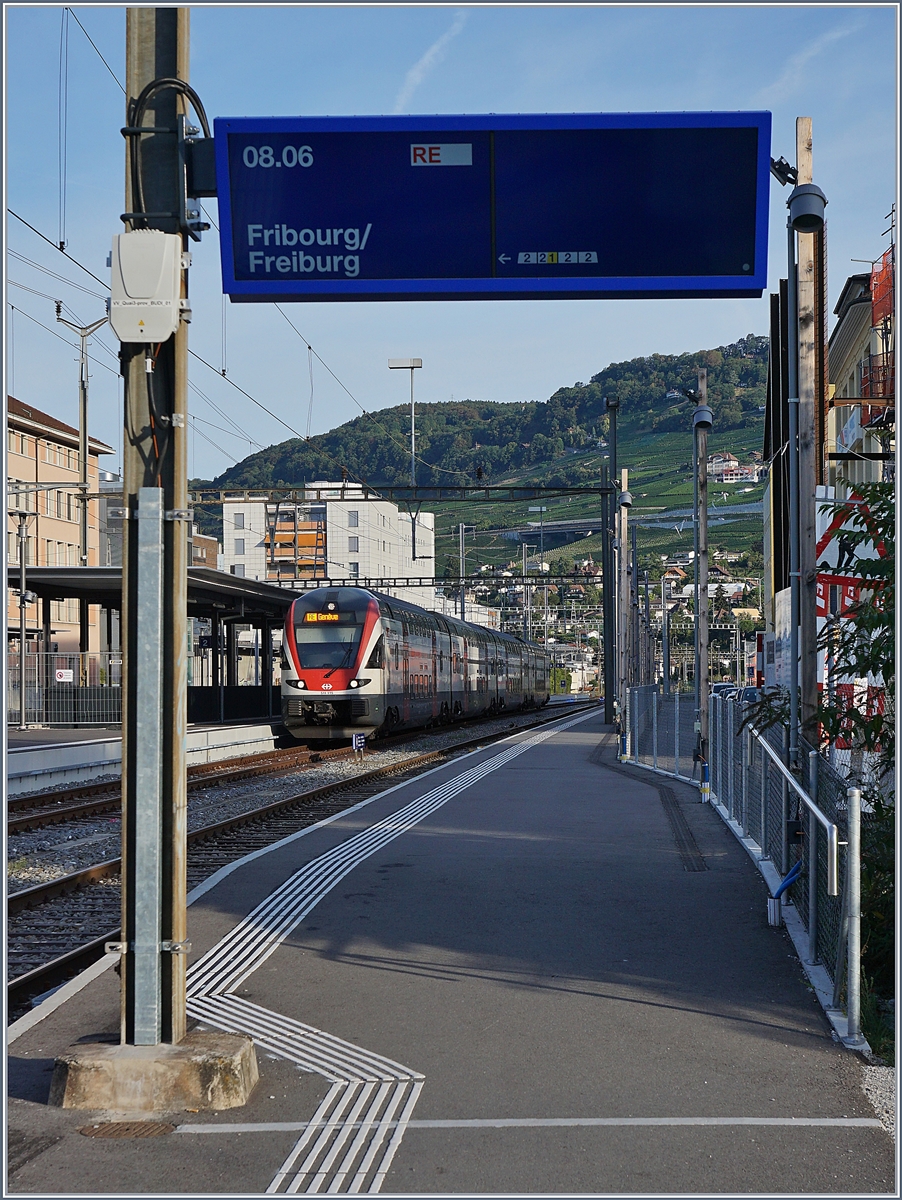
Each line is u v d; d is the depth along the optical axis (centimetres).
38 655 3956
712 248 815
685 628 11762
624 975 810
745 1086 600
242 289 795
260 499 3303
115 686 4016
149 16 666
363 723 3123
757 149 817
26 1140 541
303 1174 502
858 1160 512
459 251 804
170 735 632
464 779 2280
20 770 2358
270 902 1050
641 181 812
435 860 1264
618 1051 655
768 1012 727
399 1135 540
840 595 1154
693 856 1285
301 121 792
